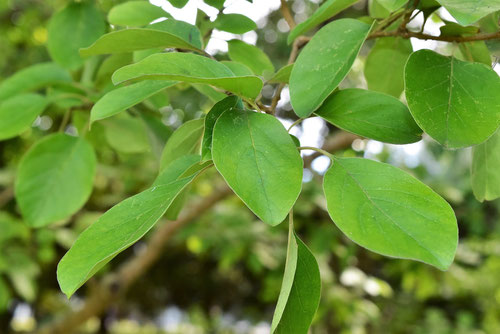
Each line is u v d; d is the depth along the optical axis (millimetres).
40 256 1738
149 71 418
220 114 450
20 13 2598
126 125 915
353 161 445
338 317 1884
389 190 417
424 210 402
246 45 685
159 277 3656
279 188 408
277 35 2682
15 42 2797
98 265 389
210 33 669
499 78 466
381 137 484
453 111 454
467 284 2252
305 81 480
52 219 802
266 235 1790
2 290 1567
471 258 2066
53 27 761
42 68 847
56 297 3277
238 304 3717
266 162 419
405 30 547
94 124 892
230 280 3604
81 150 822
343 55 483
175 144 593
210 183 1954
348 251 1739
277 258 1797
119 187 2318
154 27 584
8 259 1596
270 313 3648
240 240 1712
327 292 1783
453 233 386
